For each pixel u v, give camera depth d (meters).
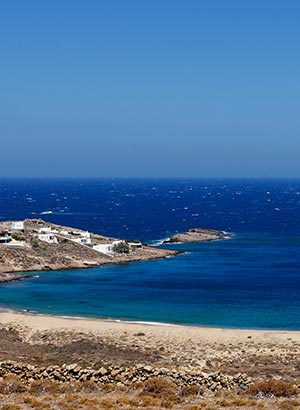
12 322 77.12
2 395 34.25
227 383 37.16
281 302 99.81
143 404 32.41
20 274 128.12
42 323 77.06
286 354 60.06
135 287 113.94
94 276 127.25
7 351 58.88
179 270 134.88
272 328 81.44
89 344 64.44
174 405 32.53
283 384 35.91
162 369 38.56
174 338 68.25
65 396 34.22
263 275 127.25
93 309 94.25
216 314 90.56
